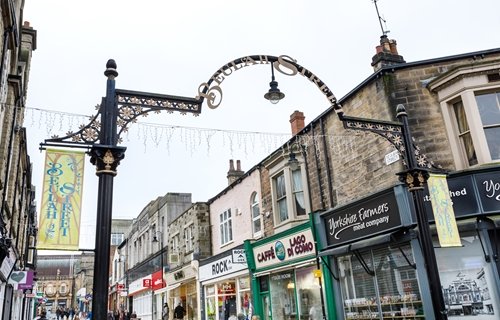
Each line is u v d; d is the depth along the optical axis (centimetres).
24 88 1412
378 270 1069
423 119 1042
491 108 996
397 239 980
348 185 1204
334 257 1214
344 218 1158
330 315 1188
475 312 885
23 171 1772
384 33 1223
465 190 927
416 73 1084
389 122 776
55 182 514
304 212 1405
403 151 778
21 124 1397
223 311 1852
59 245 490
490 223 904
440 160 1009
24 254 2141
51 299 7400
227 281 1841
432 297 690
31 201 2472
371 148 1128
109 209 519
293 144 1420
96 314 474
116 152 540
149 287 2886
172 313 2509
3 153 1022
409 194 971
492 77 988
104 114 557
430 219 940
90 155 542
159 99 601
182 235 2342
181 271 2267
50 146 529
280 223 1480
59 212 504
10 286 1644
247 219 1728
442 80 1025
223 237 1955
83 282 6038
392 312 1016
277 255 1454
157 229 2898
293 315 1389
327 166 1290
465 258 919
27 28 1462
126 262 3853
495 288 876
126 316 2897
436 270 698
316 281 1277
